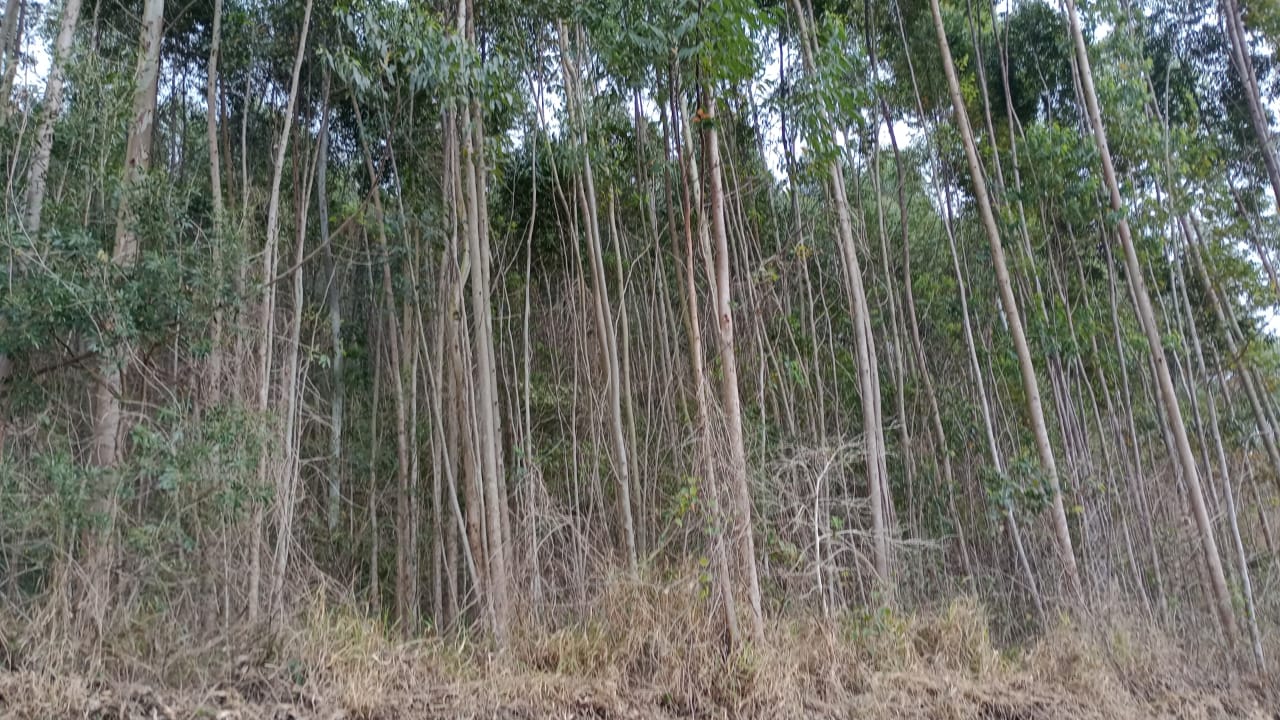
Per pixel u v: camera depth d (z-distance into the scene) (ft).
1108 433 42.70
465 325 33.50
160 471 23.08
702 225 30.17
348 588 33.32
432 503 39.96
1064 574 33.88
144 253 24.04
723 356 28.53
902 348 45.68
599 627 27.55
